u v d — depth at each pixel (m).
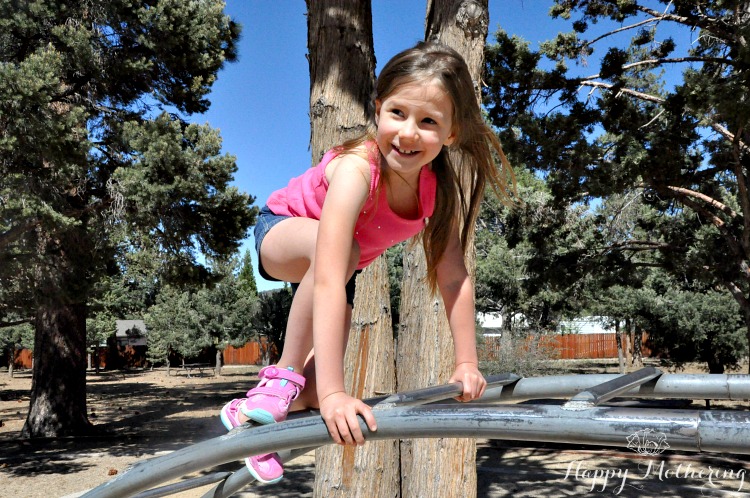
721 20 11.94
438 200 1.88
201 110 15.41
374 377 4.51
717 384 1.52
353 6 4.70
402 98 1.53
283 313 27.67
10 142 10.80
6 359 45.28
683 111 12.03
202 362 45.06
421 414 1.28
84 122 12.53
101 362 43.00
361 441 1.34
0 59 12.89
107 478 11.09
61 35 12.59
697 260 14.79
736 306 18.41
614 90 12.61
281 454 1.77
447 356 4.39
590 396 1.21
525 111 13.12
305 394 1.72
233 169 13.95
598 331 41.19
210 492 2.04
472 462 4.34
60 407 16.02
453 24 4.59
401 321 4.60
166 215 13.80
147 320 36.88
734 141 11.79
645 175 12.48
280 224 1.79
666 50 13.70
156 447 14.10
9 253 12.33
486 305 25.83
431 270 1.97
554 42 13.84
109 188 13.62
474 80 4.56
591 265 15.70
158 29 13.50
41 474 11.47
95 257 13.80
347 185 1.57
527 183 26.47
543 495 9.38
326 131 4.60
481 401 1.89
